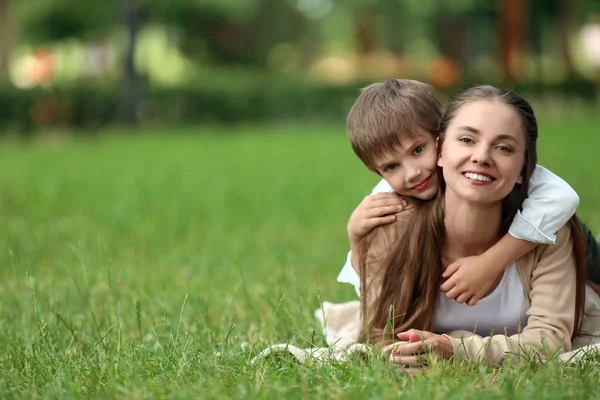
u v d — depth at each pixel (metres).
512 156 4.05
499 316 4.48
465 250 4.38
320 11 67.12
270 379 3.92
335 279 6.92
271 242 9.09
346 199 12.96
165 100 39.31
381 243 4.46
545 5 49.56
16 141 31.02
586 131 25.34
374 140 4.30
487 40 52.53
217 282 6.75
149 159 21.39
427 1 47.75
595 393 3.56
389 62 50.75
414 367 4.13
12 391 4.04
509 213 4.32
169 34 57.03
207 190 14.47
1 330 5.30
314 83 41.28
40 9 52.84
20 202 12.89
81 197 13.56
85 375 4.26
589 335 4.72
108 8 51.34
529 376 3.93
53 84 36.19
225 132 34.00
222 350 4.49
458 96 4.20
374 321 4.49
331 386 3.75
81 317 5.45
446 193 4.31
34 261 7.86
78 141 29.92
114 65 55.16
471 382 3.75
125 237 9.52
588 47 65.69
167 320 5.12
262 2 59.94
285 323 5.45
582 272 4.48
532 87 42.34
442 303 4.48
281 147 24.83
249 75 52.34
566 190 4.22
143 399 3.70
